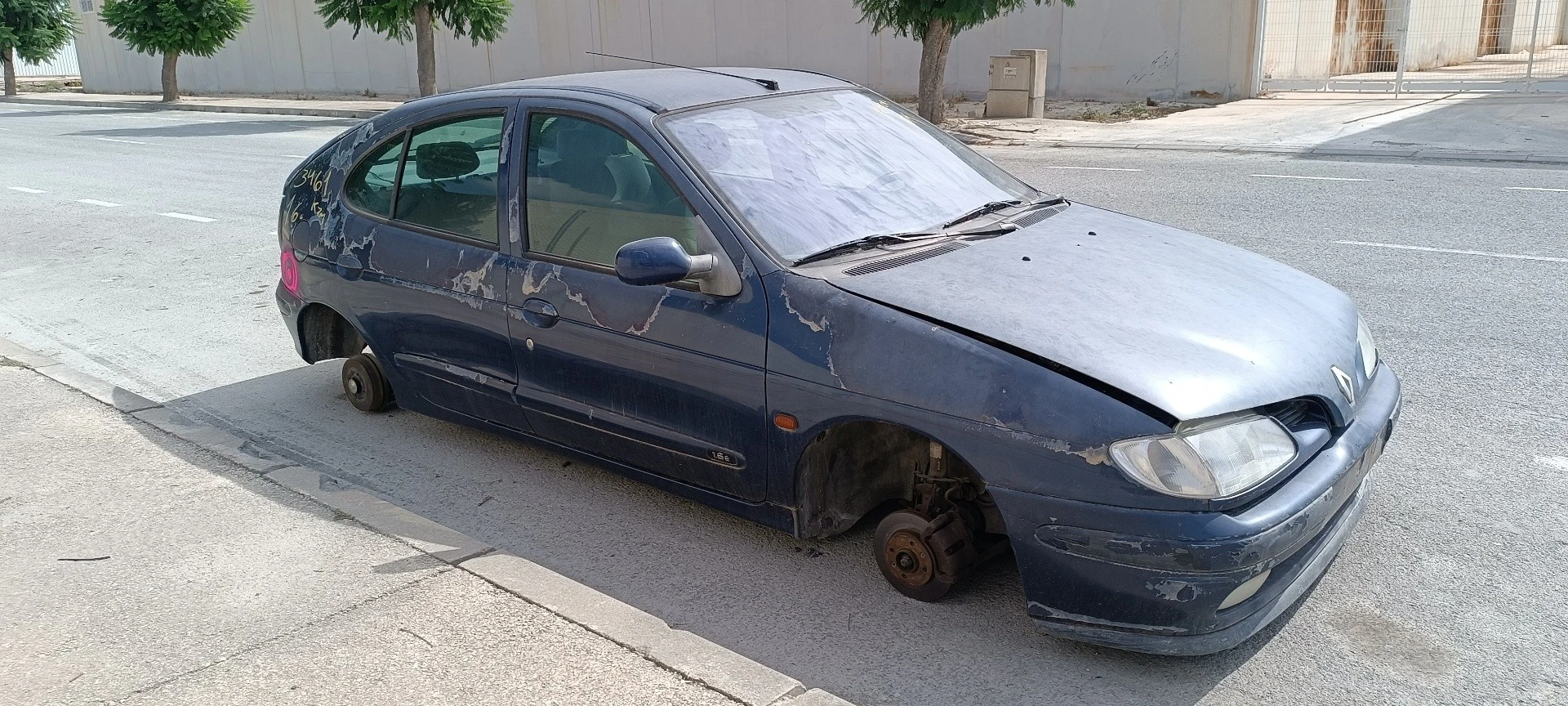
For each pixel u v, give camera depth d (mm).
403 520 4145
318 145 19656
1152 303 3373
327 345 5438
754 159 3939
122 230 11375
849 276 3479
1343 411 3262
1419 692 3070
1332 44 21797
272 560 3863
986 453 3090
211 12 33750
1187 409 2906
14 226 11852
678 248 3463
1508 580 3619
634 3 28078
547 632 3340
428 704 3018
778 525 3717
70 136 23391
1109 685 3150
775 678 3061
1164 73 20859
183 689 3131
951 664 3279
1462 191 10445
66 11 42594
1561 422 4867
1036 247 3803
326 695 3078
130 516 4238
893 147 4355
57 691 3137
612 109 4027
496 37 25781
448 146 4539
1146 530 2895
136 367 6539
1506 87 18766
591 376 3996
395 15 24141
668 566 3920
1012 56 19000
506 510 4402
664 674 3105
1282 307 3541
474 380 4484
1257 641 3338
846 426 3568
